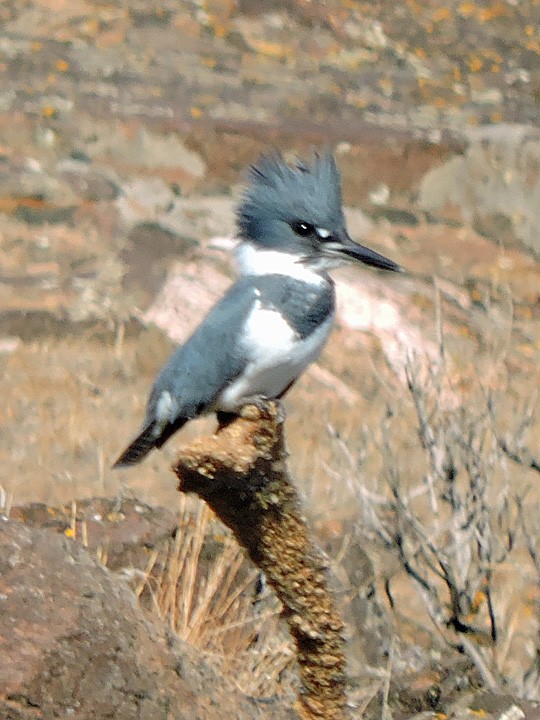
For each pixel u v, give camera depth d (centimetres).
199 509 935
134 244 1759
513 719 801
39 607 571
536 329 1705
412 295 1705
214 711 602
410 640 969
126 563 895
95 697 562
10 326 1548
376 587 979
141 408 1420
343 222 777
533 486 1188
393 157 2134
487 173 2125
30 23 2600
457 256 1967
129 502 962
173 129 2134
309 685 656
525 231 2069
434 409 1062
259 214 773
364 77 2520
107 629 579
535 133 2242
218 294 1591
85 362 1505
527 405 1270
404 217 2073
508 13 2866
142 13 2680
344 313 1595
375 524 989
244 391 715
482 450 994
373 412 1405
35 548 593
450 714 809
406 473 1170
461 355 1555
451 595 952
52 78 2364
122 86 2359
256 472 600
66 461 1269
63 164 2052
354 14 2775
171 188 2053
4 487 1180
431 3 2864
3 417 1352
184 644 628
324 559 639
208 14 2709
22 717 543
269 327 707
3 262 1725
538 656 944
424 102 2439
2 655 552
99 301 1642
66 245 1788
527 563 1104
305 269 762
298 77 2492
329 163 785
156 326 1555
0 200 1891
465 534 967
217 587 881
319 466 1226
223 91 2386
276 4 2761
